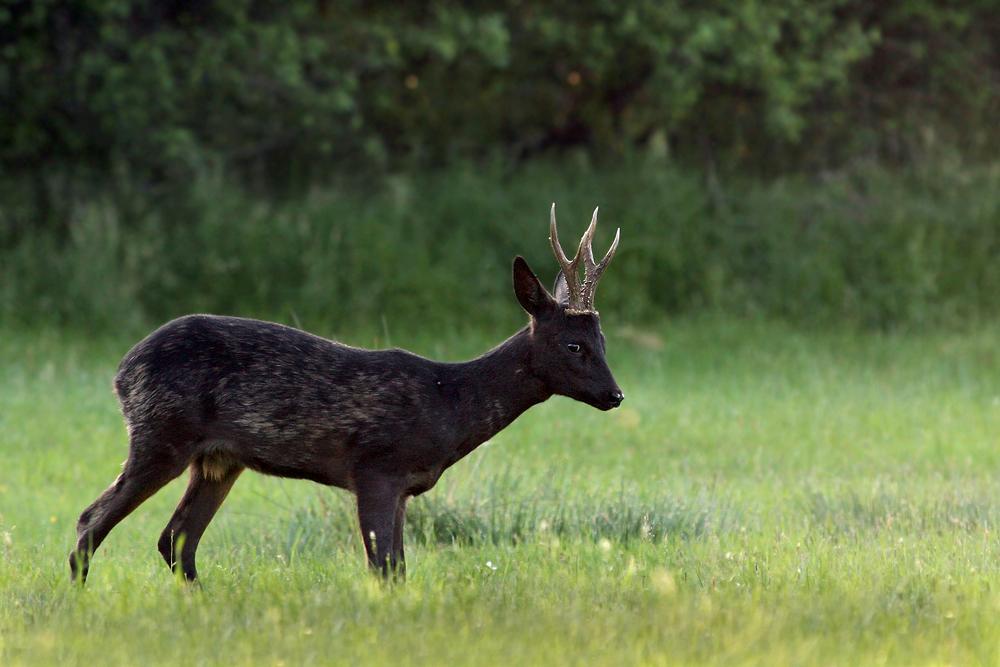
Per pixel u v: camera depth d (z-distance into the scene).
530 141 50.38
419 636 12.83
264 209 43.75
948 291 46.16
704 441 28.83
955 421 30.94
